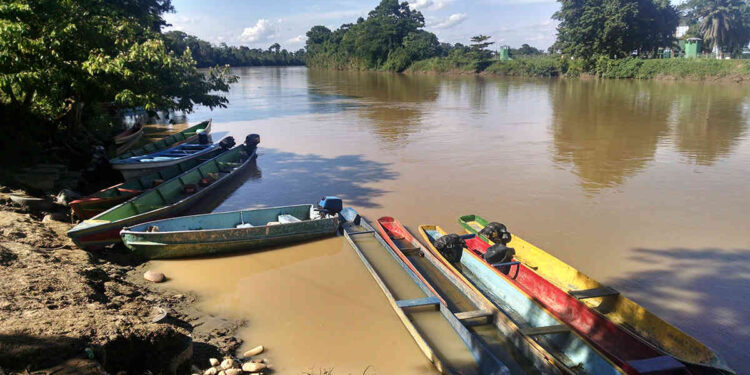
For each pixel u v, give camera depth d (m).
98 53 15.02
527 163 18.97
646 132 25.25
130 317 6.89
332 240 11.88
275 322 8.25
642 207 13.80
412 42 98.94
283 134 26.00
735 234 11.83
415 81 70.69
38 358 5.36
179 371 6.51
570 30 65.94
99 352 5.71
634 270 10.16
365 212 13.75
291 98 45.59
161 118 32.56
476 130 26.59
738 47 68.06
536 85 58.19
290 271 10.19
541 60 76.88
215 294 9.18
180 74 20.81
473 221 12.45
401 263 10.05
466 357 7.27
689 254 10.83
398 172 17.81
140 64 16.44
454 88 56.03
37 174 13.62
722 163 18.55
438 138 24.38
